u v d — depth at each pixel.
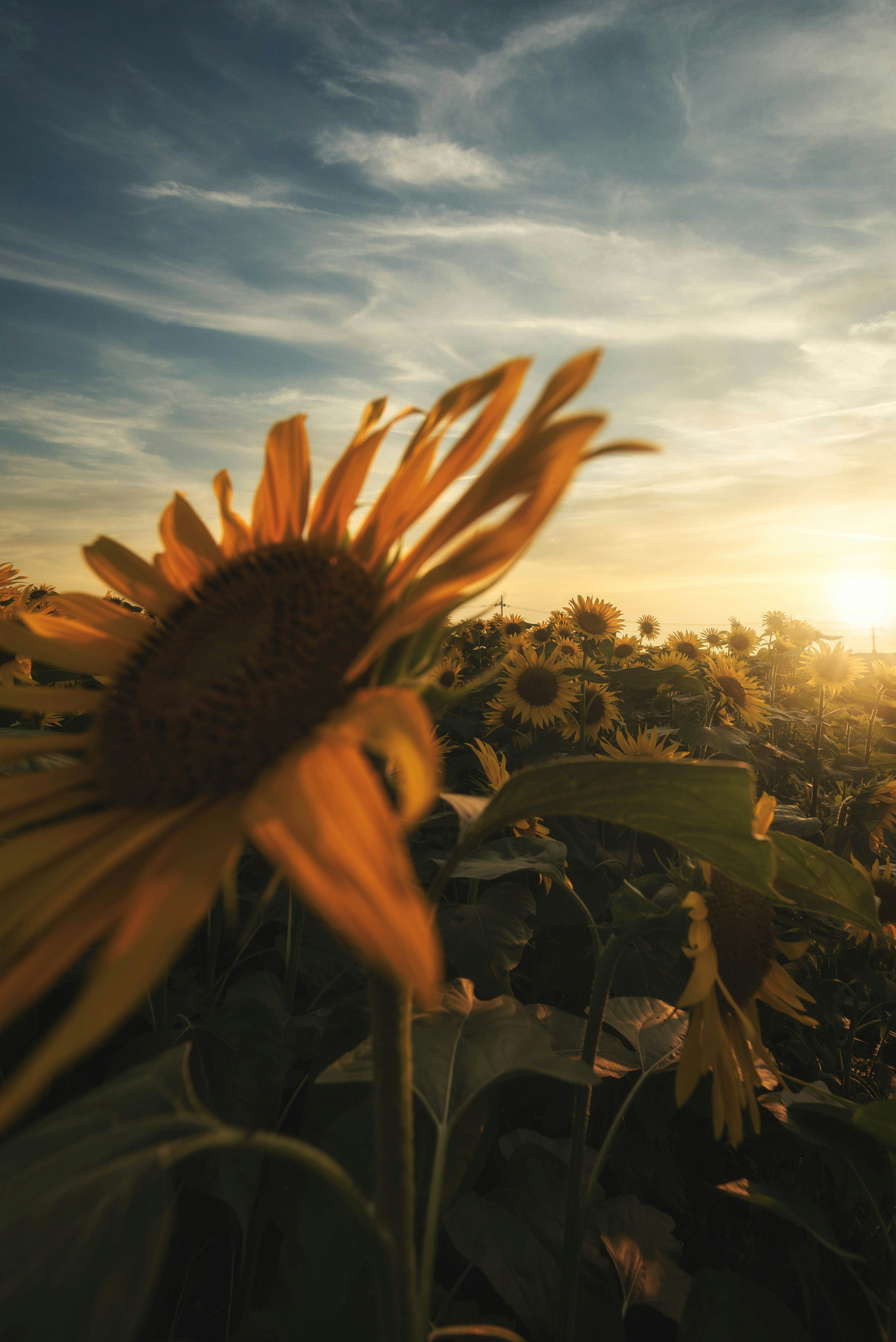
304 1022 0.60
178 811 0.22
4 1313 0.18
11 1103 0.13
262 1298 0.54
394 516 0.28
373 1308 0.35
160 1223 0.19
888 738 1.69
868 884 0.40
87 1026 0.14
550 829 1.09
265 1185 0.47
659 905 0.45
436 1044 0.35
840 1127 0.52
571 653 1.94
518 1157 0.54
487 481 0.20
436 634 0.22
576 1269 0.42
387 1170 0.23
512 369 0.24
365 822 0.16
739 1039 0.44
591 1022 0.43
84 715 0.72
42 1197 0.19
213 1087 0.46
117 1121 0.22
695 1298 0.45
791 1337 0.43
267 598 0.27
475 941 0.68
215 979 0.69
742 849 0.26
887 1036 0.92
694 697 1.72
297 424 0.36
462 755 1.42
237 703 0.23
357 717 0.18
